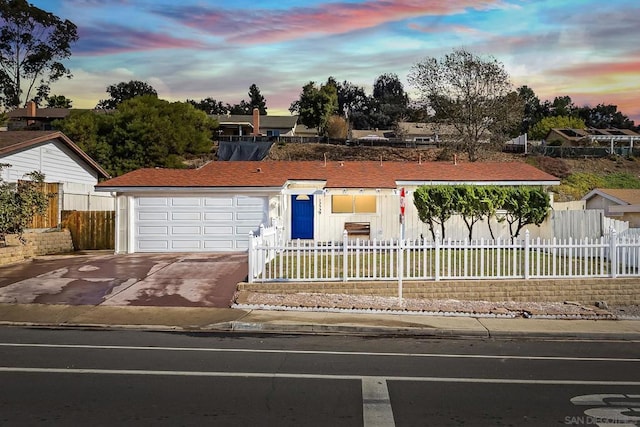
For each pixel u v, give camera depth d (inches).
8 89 2583.7
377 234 981.2
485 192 832.3
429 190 831.7
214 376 300.5
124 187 870.4
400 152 2353.6
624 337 440.5
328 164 1112.8
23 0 2452.0
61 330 437.1
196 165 2030.0
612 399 269.4
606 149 2373.3
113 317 475.8
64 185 1003.3
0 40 2492.6
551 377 310.2
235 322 453.7
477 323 470.0
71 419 230.7
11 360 331.3
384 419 236.2
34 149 962.1
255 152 1947.6
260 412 242.8
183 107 2201.0
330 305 518.0
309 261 587.8
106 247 936.3
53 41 2588.6
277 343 398.6
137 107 2030.0
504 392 278.8
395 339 424.2
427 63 2091.5
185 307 511.8
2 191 749.9
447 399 265.6
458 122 2089.1
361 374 310.7
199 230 886.4
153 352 359.3
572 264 655.8
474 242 621.6
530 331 444.1
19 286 586.6
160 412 240.8
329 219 979.3
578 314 509.0
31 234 832.3
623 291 596.4
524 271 598.9
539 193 836.0
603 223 835.4
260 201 890.1
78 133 1903.3
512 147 2325.3
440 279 587.2
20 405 247.9
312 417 237.5
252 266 580.4
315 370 318.0
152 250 884.0
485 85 2053.4
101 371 307.1
